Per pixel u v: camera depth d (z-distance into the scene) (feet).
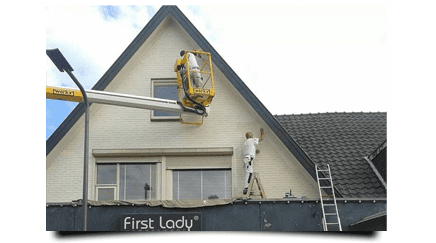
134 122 53.42
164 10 53.57
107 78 52.29
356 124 62.75
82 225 48.37
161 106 50.21
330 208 48.21
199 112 51.44
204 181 52.39
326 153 57.41
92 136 52.90
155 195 52.21
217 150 52.65
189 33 52.95
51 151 51.37
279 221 48.01
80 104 51.44
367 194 51.67
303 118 64.54
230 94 53.72
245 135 52.85
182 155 52.90
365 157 56.39
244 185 51.70
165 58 54.60
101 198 52.08
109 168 52.80
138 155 52.75
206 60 51.85
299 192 51.52
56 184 51.80
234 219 48.14
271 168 52.13
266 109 51.62
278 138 51.26
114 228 48.16
